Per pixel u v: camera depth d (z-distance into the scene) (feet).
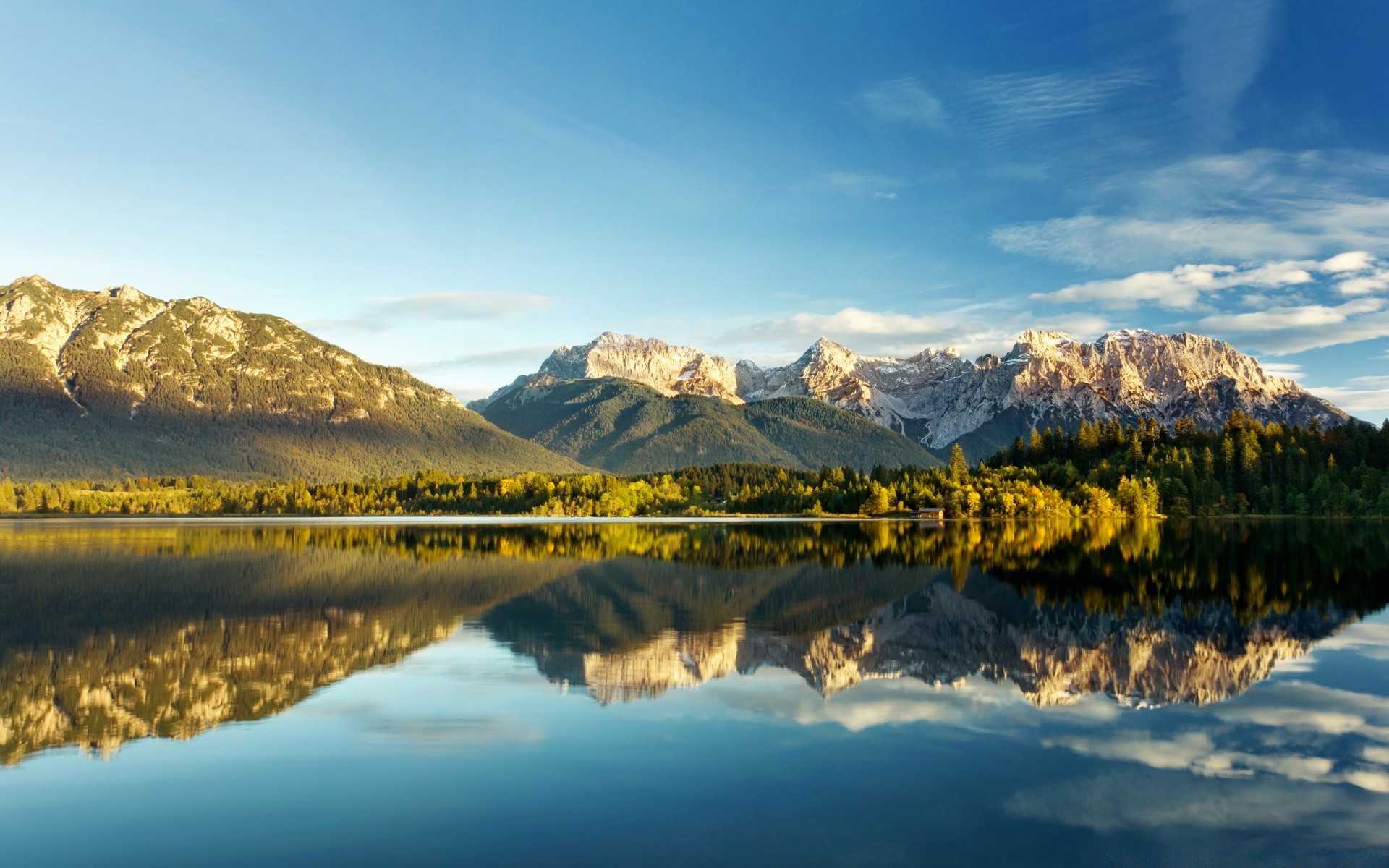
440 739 98.22
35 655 143.33
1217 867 70.08
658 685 123.03
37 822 76.84
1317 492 632.38
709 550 366.43
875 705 113.09
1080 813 79.61
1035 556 335.26
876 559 321.32
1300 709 112.78
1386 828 77.15
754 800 81.56
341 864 69.36
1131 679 128.36
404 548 381.60
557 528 577.84
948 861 70.18
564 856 70.54
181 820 77.00
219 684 123.95
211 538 449.06
